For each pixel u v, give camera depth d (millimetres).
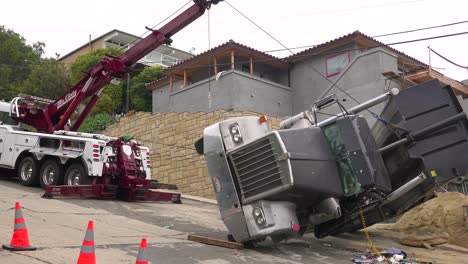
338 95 20656
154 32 15773
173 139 20250
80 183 13398
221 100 21844
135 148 14406
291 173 7055
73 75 34625
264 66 24641
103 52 35312
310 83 23641
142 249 4598
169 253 7027
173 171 19719
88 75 15977
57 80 33688
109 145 13828
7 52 38062
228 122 7809
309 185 7238
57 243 6855
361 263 7449
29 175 14555
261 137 7359
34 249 6223
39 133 14953
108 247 7012
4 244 6266
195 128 19359
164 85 28203
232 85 21391
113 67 15898
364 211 8828
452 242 10914
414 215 12297
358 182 7477
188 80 26891
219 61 24281
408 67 23562
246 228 7480
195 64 24609
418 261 7945
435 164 8055
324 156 7629
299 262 7258
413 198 9406
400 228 12008
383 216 9219
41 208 10406
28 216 9109
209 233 9430
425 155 8117
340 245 9305
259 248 8070
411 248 9656
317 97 23188
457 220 11414
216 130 7879
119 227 9203
